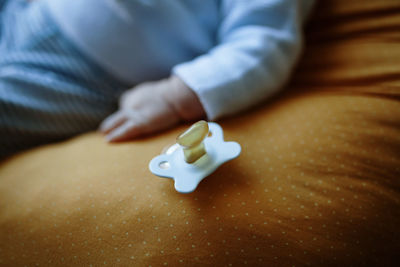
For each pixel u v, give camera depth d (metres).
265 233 0.25
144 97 0.31
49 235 0.26
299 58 0.34
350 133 0.27
